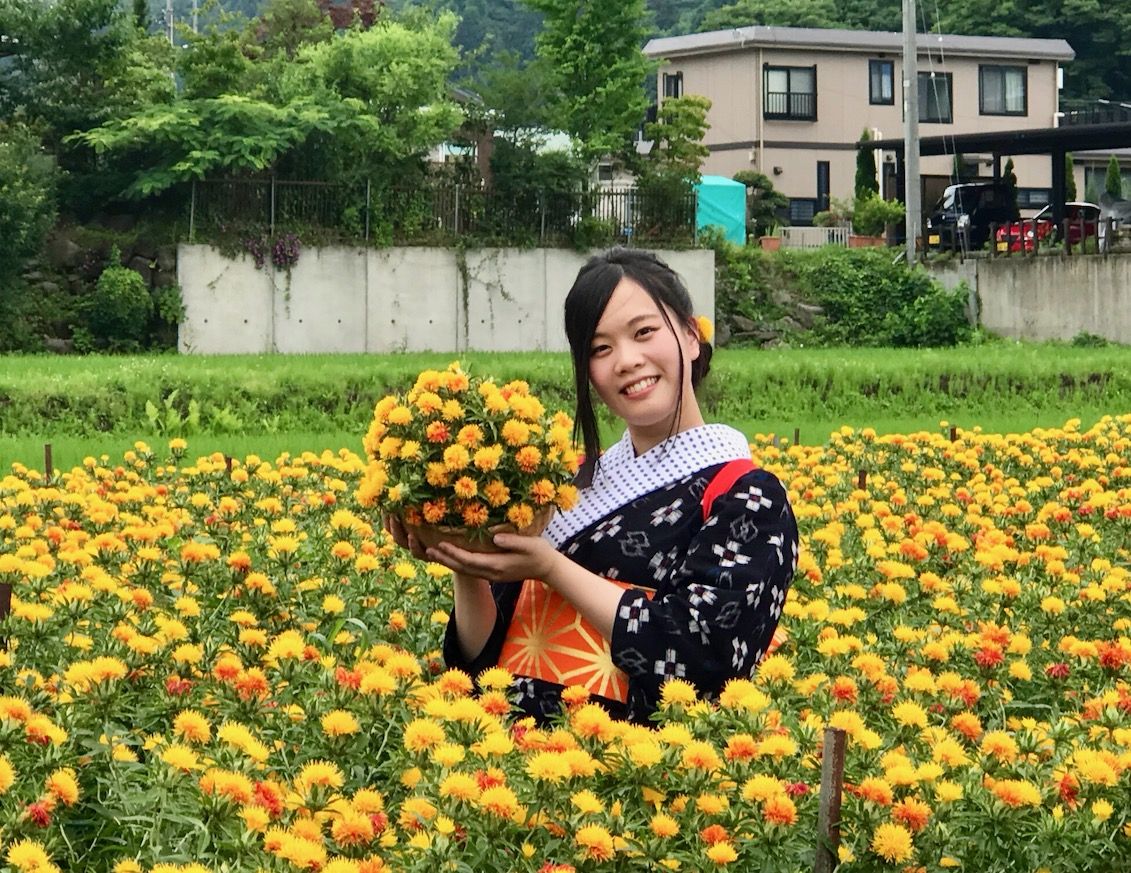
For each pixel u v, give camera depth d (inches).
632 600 125.7
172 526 228.1
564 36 1307.8
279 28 1429.6
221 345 1088.2
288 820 112.0
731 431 136.4
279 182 1109.7
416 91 1151.0
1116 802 119.5
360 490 128.3
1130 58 2123.5
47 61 1112.8
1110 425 444.1
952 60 1806.1
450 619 139.4
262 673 139.9
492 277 1150.3
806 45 1758.1
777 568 128.7
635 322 134.3
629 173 1342.3
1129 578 230.7
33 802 110.8
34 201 1000.2
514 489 125.7
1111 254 1198.9
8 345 1032.2
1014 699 166.1
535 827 110.3
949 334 1285.7
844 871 111.3
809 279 1300.4
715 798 112.7
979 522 267.1
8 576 180.2
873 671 146.2
